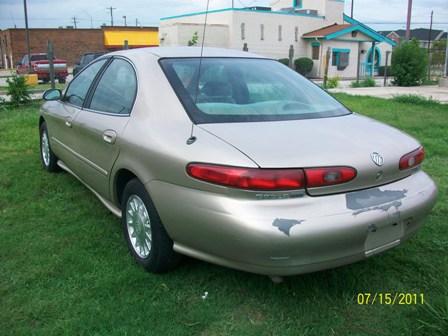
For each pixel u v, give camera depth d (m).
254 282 3.11
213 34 35.00
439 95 15.73
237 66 3.66
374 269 3.32
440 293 3.01
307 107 3.42
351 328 2.70
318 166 2.56
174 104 3.15
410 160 2.97
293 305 2.89
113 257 3.48
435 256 3.52
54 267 3.31
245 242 2.48
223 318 2.77
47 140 5.48
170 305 2.88
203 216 2.63
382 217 2.66
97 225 4.05
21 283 3.11
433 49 27.80
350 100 13.05
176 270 3.25
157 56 3.58
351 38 38.16
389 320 2.77
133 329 2.65
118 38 49.44
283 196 2.52
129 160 3.22
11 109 11.11
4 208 4.46
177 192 2.78
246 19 35.66
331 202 2.59
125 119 3.40
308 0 40.62
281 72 3.86
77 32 50.91
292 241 2.45
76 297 2.95
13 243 3.69
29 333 2.62
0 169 5.64
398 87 20.88
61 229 3.96
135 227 3.34
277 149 2.63
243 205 2.51
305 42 38.88
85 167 4.11
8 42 51.31
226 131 2.85
